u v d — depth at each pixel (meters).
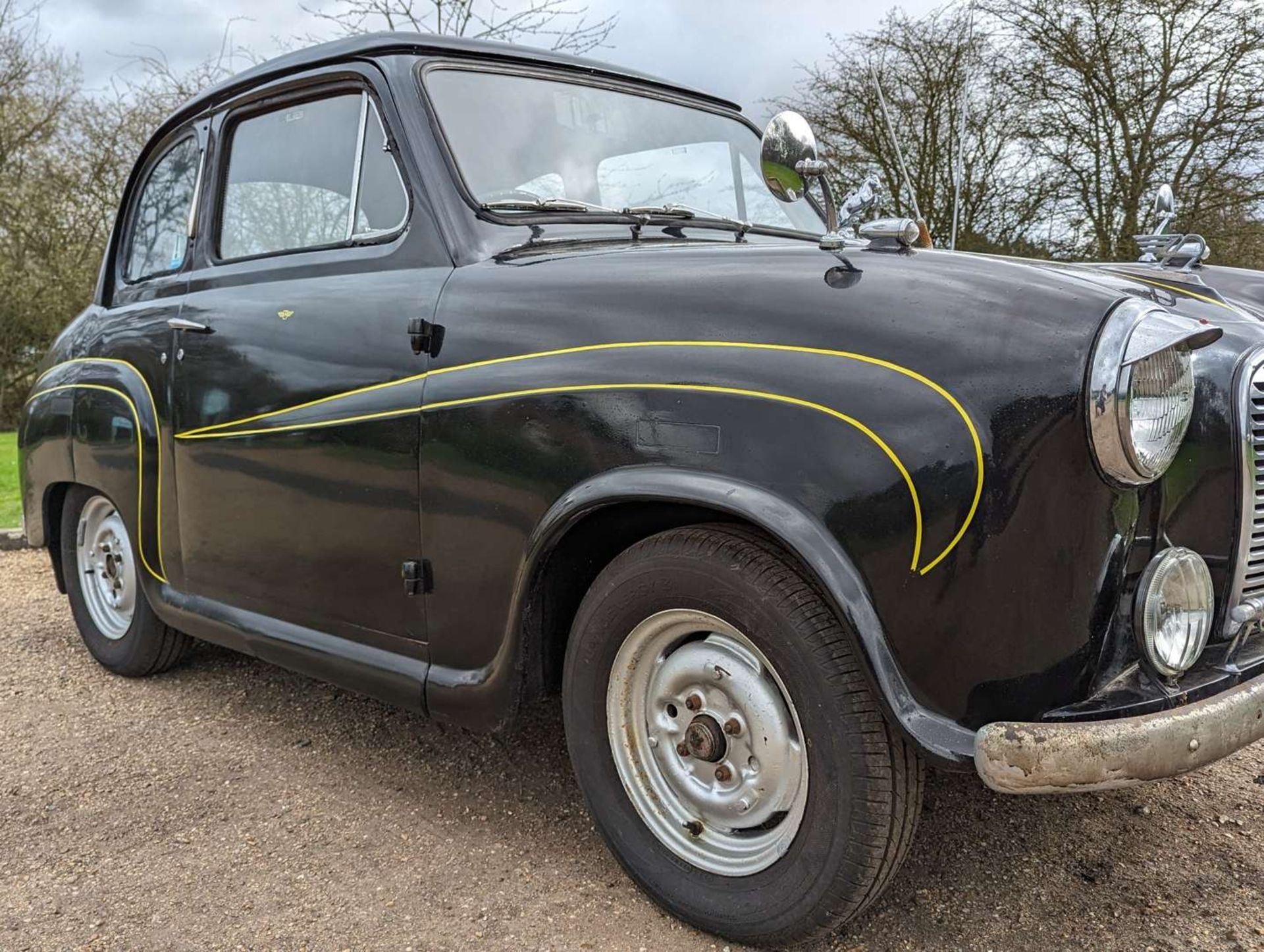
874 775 1.75
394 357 2.37
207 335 2.95
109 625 3.79
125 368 3.34
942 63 11.03
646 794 2.12
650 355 1.94
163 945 2.04
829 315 1.80
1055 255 11.76
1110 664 1.75
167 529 3.19
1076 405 1.60
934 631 1.67
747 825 1.99
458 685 2.30
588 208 2.68
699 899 2.01
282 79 2.93
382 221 2.58
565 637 2.29
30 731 3.21
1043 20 11.66
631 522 2.13
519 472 2.10
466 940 2.04
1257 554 1.94
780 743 1.90
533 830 2.50
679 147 3.07
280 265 2.83
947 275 1.79
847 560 1.71
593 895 2.20
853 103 11.45
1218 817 2.55
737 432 1.81
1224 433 1.87
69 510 3.86
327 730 3.17
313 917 2.12
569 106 2.85
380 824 2.54
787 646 1.80
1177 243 2.64
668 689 2.07
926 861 2.34
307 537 2.62
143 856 2.40
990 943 2.02
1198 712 1.70
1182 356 1.65
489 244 2.38
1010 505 1.63
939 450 1.65
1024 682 1.68
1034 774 1.60
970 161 11.28
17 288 17.92
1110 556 1.68
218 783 2.80
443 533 2.28
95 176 17.27
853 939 2.03
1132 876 2.28
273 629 2.81
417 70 2.60
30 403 3.96
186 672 3.78
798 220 3.33
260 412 2.71
